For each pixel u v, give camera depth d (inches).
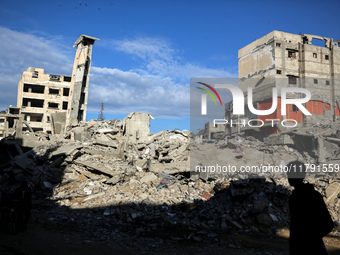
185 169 709.9
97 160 804.6
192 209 490.9
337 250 297.1
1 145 818.2
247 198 438.6
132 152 995.9
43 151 854.5
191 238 343.9
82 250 269.1
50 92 2326.5
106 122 1520.7
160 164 786.2
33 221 382.3
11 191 601.6
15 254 241.3
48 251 256.2
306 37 1537.9
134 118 1433.3
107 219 452.8
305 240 135.9
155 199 566.9
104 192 631.2
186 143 958.4
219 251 297.4
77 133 1186.0
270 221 393.7
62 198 612.4
